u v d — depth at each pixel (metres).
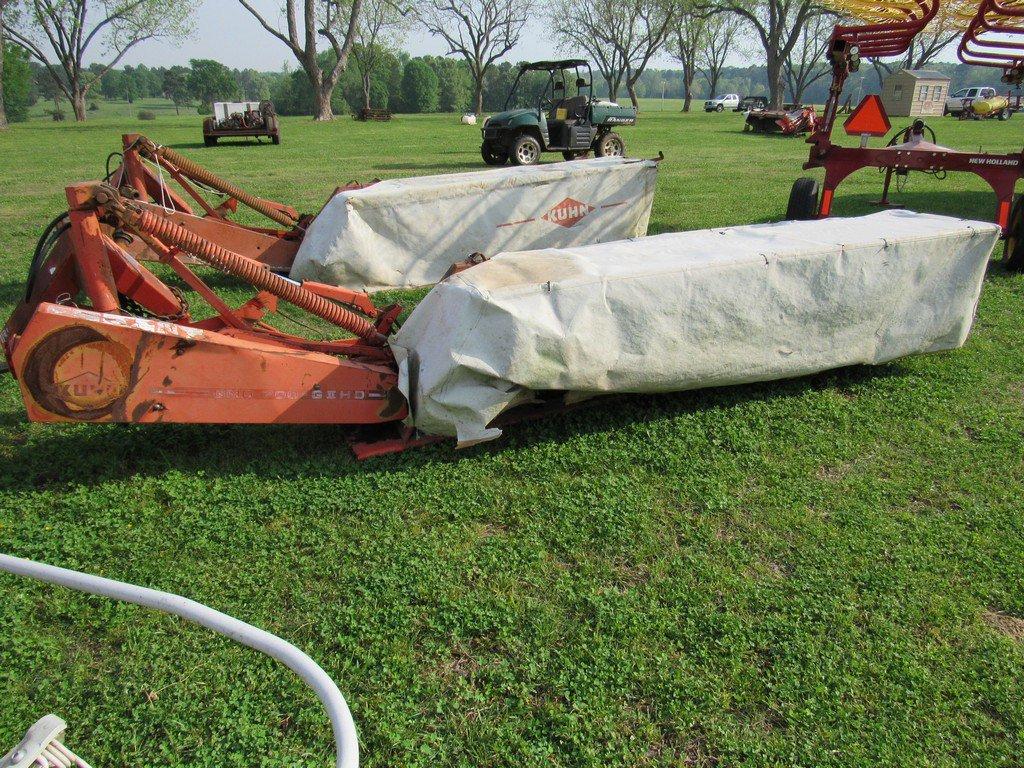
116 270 3.90
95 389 3.57
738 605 3.11
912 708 2.65
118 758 2.46
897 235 4.84
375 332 4.36
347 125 40.72
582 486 3.92
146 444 4.23
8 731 2.52
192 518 3.60
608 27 63.62
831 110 8.99
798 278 4.52
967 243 4.98
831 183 9.15
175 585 3.18
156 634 2.93
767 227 5.21
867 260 4.69
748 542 3.52
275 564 3.32
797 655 2.86
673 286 4.18
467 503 3.75
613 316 4.05
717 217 10.98
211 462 4.07
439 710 2.62
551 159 20.64
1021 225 7.62
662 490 3.91
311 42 43.50
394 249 7.25
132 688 2.71
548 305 3.91
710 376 4.45
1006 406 4.88
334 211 6.97
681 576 3.28
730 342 4.41
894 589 3.19
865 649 2.89
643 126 37.53
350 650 2.87
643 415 4.67
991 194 12.92
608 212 8.26
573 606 3.11
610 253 4.47
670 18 58.38
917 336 5.04
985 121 39.28
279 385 3.85
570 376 4.01
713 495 3.84
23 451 4.19
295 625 2.98
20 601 3.07
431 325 4.00
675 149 23.09
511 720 2.60
